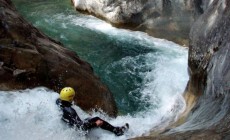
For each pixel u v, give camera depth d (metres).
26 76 5.97
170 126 5.53
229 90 4.80
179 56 9.37
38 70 6.13
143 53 9.54
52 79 6.27
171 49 9.76
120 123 6.42
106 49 9.72
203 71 6.21
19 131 5.14
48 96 5.87
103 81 8.30
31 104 5.54
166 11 9.98
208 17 6.63
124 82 8.27
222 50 5.65
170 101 7.33
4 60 5.91
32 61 6.11
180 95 7.34
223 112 4.61
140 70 8.74
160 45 10.00
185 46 9.77
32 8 12.12
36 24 10.95
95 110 6.59
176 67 8.79
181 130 4.69
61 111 5.37
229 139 3.81
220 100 5.00
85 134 5.41
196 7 9.53
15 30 6.31
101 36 10.40
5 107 5.34
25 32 6.50
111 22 10.91
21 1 12.69
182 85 7.94
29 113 5.37
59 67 6.43
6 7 6.90
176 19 9.85
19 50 6.08
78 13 11.84
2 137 4.99
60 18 11.45
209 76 5.82
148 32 10.45
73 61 6.86
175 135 4.34
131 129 6.02
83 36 10.36
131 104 7.45
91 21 11.26
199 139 4.00
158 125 6.07
